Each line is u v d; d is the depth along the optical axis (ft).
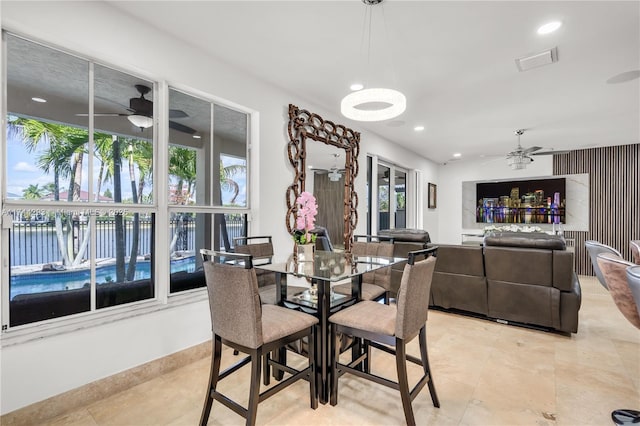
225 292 5.31
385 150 18.67
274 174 11.31
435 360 8.38
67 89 6.76
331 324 6.36
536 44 8.45
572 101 12.53
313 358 6.35
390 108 7.73
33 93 6.30
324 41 8.45
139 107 7.93
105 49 6.99
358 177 15.94
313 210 8.03
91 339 6.61
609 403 6.42
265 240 10.96
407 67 9.82
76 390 6.37
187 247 9.04
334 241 14.37
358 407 6.29
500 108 13.38
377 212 18.47
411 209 22.93
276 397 6.66
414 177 23.26
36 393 5.90
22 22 5.87
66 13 6.41
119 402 6.56
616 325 11.01
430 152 22.59
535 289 10.22
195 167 9.22
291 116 11.84
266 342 5.33
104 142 7.30
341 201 14.80
